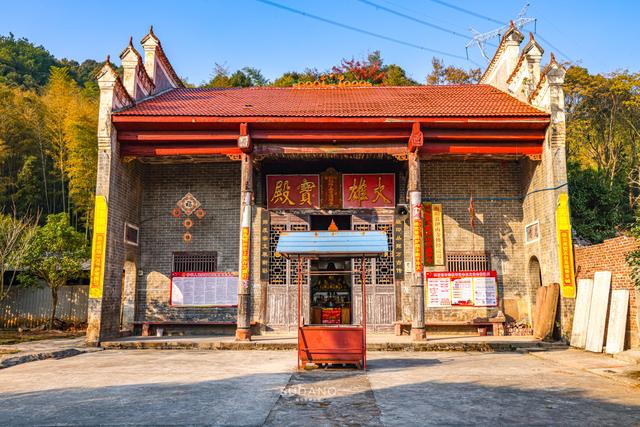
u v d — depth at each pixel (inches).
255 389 294.2
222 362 412.5
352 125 543.8
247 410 242.8
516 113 544.7
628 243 434.3
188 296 631.2
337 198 637.9
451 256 629.0
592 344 462.3
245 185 550.0
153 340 532.1
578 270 518.6
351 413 237.9
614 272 459.5
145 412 239.5
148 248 643.5
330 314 643.5
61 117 1072.8
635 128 1176.8
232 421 223.0
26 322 756.0
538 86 568.1
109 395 278.7
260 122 538.0
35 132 1135.6
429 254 627.8
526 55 609.6
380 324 612.1
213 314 627.8
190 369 373.1
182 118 540.1
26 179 1075.3
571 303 516.1
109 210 545.6
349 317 642.2
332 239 386.0
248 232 541.3
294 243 384.2
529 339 543.5
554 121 541.6
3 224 723.4
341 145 561.6
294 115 538.6
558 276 528.7
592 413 241.9
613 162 1139.3
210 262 641.0
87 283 816.9
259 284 627.2
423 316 528.4
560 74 548.7
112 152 550.3
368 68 1438.2
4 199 1050.7
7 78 2004.2
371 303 617.6
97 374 351.3
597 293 474.9
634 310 430.9
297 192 641.0
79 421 223.6
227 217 647.8
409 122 538.0
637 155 1145.4
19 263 700.0
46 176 1146.0
